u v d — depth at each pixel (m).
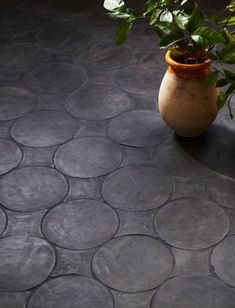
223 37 2.42
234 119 2.95
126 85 3.28
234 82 2.43
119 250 2.30
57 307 2.11
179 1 2.60
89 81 3.33
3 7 4.11
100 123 2.99
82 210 2.49
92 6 4.07
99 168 2.70
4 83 3.34
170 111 2.71
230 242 2.31
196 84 2.62
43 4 4.12
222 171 2.64
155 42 3.65
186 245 2.31
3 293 2.16
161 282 2.18
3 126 3.00
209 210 2.45
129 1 4.08
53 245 2.34
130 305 2.10
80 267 2.25
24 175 2.68
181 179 2.62
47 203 2.53
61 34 3.79
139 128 2.94
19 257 2.29
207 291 2.14
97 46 3.65
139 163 2.72
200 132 2.81
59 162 2.75
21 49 3.65
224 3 3.98
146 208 2.48
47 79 3.36
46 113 3.09
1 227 2.43
